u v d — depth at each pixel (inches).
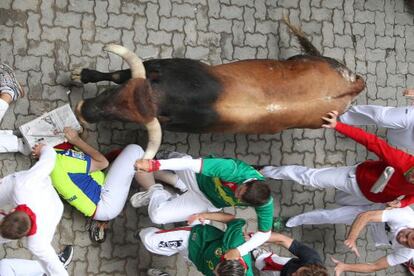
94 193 183.9
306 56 188.4
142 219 205.6
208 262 173.0
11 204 166.1
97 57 203.5
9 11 193.9
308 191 230.7
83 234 197.3
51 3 198.8
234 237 168.9
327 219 212.2
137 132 205.0
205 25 221.1
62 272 157.2
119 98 157.6
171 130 179.3
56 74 197.6
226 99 167.6
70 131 177.5
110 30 206.2
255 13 229.8
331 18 243.9
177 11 216.7
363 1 249.9
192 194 183.8
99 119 164.2
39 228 150.9
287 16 235.6
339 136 237.9
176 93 163.2
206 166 160.6
